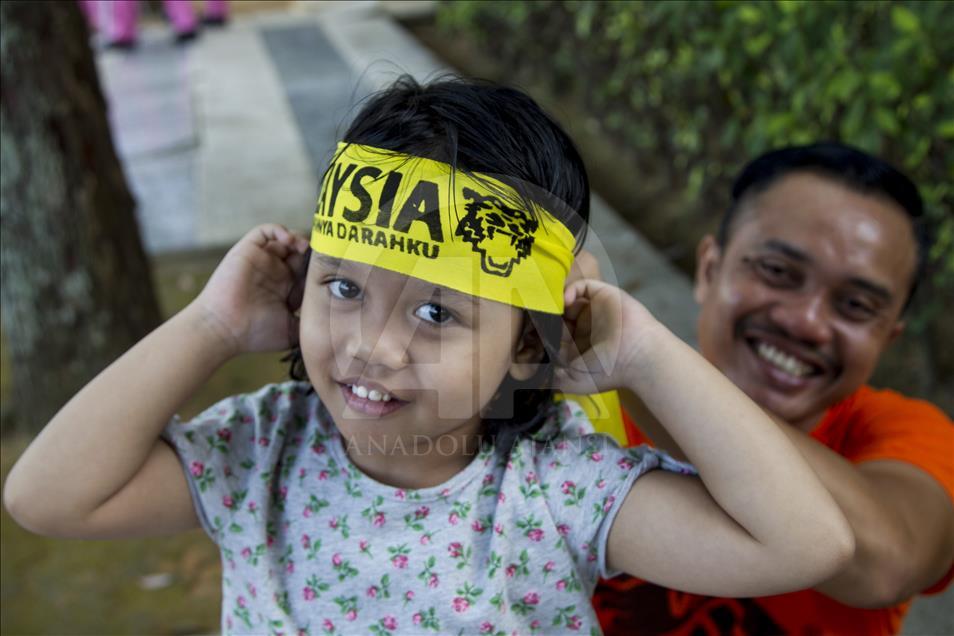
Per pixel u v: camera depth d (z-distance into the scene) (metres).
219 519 1.26
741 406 1.17
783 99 3.61
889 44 2.88
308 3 14.18
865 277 1.46
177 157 6.87
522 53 8.04
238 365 4.00
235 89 8.84
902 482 1.34
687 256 4.76
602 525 1.21
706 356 1.64
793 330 1.50
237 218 5.61
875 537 1.22
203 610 2.70
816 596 1.42
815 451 1.28
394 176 1.08
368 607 1.21
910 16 2.70
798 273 1.50
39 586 2.83
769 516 1.10
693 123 4.70
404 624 1.20
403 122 1.12
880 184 1.49
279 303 1.30
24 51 3.20
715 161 4.72
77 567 2.91
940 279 3.05
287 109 7.99
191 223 5.57
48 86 3.28
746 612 1.45
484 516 1.23
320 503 1.25
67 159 3.37
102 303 3.52
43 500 1.19
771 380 1.55
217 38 11.82
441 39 10.57
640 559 1.21
